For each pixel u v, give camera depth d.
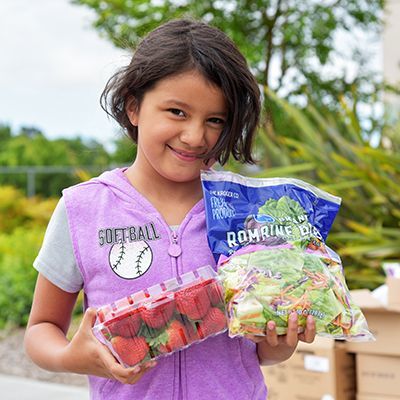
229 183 1.72
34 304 1.77
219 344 1.69
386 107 5.85
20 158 19.12
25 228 11.71
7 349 6.41
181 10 7.41
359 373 3.02
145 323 1.56
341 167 5.01
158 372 1.65
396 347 2.94
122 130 1.90
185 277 1.62
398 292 2.88
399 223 4.80
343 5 7.96
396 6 8.45
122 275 1.67
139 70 1.68
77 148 19.23
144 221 1.72
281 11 7.77
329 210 1.77
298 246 1.67
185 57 1.63
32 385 5.30
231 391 1.68
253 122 1.74
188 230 1.73
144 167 1.78
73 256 1.72
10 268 7.73
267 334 1.57
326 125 5.30
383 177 4.76
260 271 1.60
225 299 1.61
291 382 3.03
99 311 1.58
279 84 7.91
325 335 1.62
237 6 7.66
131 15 7.39
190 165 1.68
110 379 1.68
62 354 1.60
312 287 1.61
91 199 1.74
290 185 1.76
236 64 1.67
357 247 4.50
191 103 1.63
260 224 1.68
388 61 8.45
